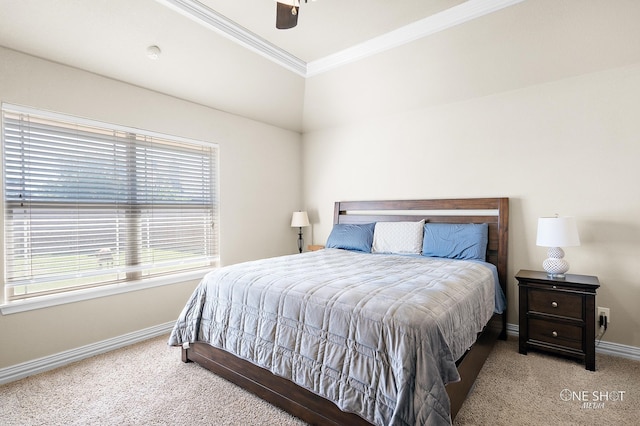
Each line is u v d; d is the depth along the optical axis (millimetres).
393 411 1361
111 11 2266
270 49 3033
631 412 1819
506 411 1838
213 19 2535
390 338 1451
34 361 2328
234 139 3824
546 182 2896
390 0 2377
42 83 2402
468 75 3041
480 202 3195
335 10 2490
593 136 2678
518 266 3035
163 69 2848
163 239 3176
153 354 2639
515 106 3043
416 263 2797
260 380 1953
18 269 2328
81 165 2635
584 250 2719
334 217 4328
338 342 1601
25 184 2359
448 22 2572
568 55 2600
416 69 3133
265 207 4219
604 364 2420
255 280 2135
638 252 2504
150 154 3080
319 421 1668
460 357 1814
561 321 2443
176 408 1886
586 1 2201
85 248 2652
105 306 2725
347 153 4277
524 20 2432
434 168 3549
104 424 1750
